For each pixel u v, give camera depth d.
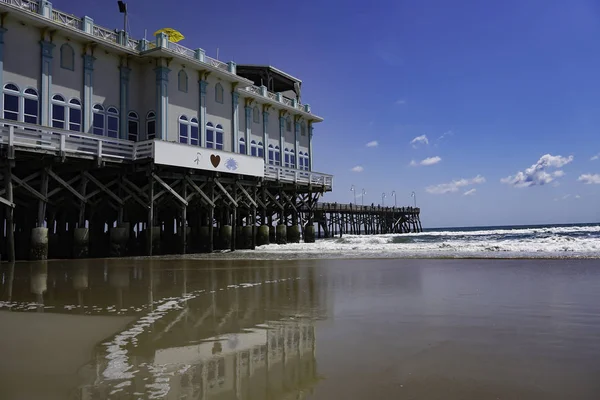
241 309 7.51
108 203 22.28
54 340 5.54
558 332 5.51
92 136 19.61
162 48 22.86
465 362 4.35
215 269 14.45
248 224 30.17
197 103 26.02
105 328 6.20
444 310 7.03
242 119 30.14
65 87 20.84
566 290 8.82
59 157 18.09
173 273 13.35
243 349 5.03
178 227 28.55
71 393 3.71
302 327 6.09
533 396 3.47
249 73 33.66
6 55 18.73
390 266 14.16
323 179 34.91
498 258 15.87
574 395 3.48
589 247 20.72
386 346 4.99
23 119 19.16
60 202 21.98
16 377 4.15
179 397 3.60
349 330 5.82
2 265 16.16
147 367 4.41
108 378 4.09
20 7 18.81
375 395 3.53
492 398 3.44
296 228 32.69
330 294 8.93
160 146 21.14
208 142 26.69
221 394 3.65
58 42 20.64
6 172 16.91
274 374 4.12
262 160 27.61
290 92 37.75
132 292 9.62
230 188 26.78
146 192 23.14
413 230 77.88
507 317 6.43
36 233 17.91
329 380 3.91
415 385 3.73
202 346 5.20
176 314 7.16
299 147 36.88
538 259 15.03
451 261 15.21
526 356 4.53
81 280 11.77
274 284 10.62
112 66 23.11
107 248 25.16
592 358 4.43
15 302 8.45
